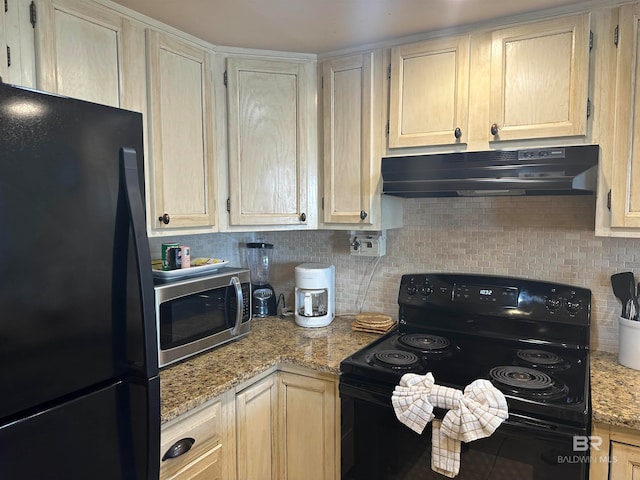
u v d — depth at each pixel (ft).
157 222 5.41
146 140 5.30
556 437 3.97
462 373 4.90
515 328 5.95
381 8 5.03
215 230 6.27
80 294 2.74
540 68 5.09
